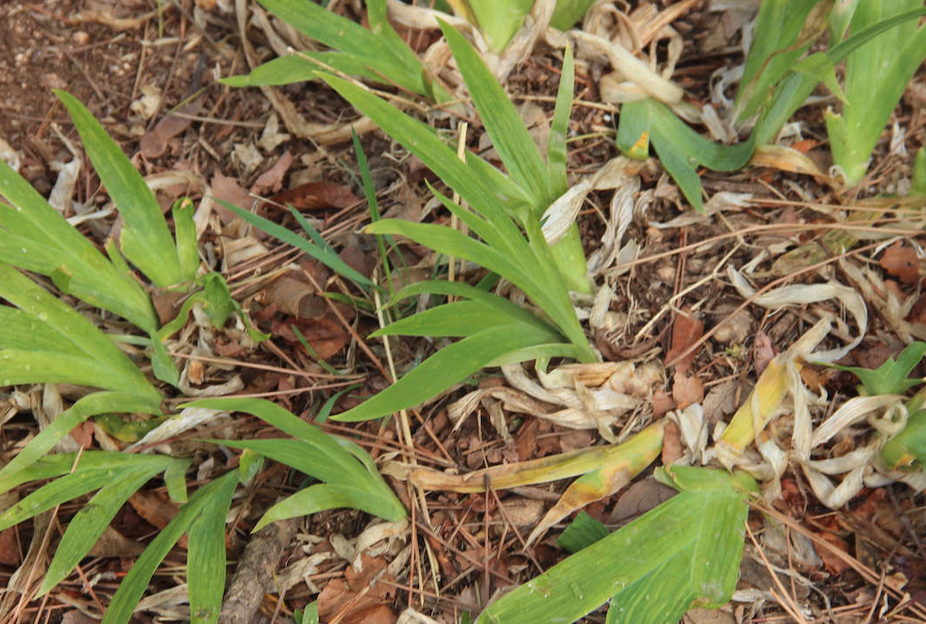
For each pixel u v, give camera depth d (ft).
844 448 3.62
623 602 3.35
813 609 3.49
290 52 3.84
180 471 3.61
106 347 3.60
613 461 3.59
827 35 4.16
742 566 3.53
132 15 4.41
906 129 4.06
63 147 4.20
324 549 3.60
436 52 4.05
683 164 3.95
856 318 3.73
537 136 4.05
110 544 3.60
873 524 3.56
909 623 3.45
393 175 4.09
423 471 3.61
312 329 3.85
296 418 3.45
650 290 3.83
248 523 3.64
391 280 3.90
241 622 3.42
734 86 4.14
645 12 4.12
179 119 4.22
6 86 4.27
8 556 3.61
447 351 3.38
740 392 3.68
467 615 3.49
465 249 3.36
